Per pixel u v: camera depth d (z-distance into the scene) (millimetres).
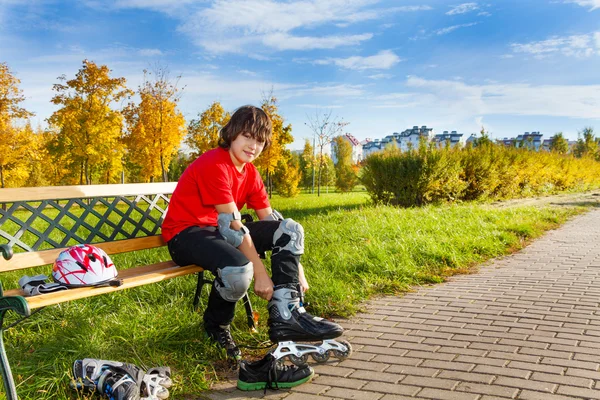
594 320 4094
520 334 3771
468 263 6598
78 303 4367
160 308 4188
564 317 4191
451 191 14680
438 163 13992
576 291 5070
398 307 4629
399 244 6785
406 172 14078
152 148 30172
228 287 3172
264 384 2959
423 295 5043
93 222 11562
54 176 36781
